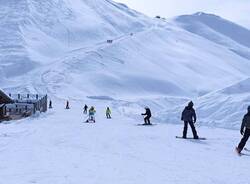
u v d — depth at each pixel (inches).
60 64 5236.2
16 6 7495.1
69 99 3550.7
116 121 1298.0
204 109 1205.7
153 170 417.7
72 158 473.7
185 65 6771.7
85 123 1188.5
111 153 545.3
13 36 6304.1
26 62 5260.8
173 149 597.0
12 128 903.7
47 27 7121.1
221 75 6879.9
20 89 4217.5
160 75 5733.3
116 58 5974.4
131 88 4965.6
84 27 7480.3
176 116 1225.4
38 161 442.3
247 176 406.9
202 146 639.1
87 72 5137.8
